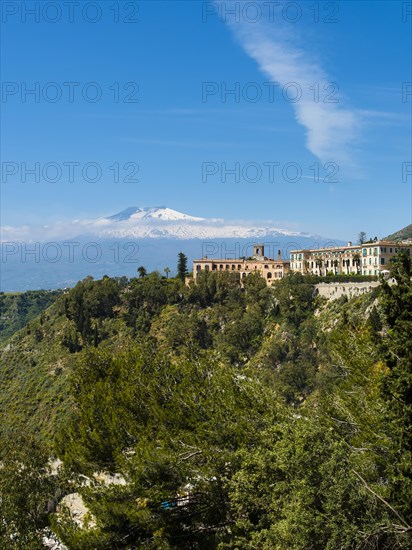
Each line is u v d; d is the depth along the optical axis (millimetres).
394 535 24938
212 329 147500
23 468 34906
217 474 30328
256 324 138250
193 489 31469
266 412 32250
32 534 33469
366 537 24094
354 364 37250
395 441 28156
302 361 112688
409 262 32125
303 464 25719
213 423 31594
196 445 31500
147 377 36250
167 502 31188
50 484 35031
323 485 24938
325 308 132125
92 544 29594
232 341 136125
